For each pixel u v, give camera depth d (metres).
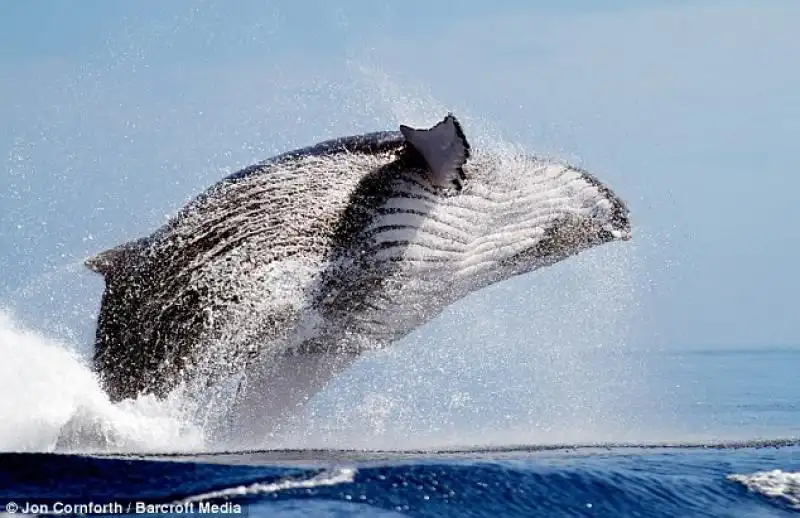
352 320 65.19
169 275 61.97
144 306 61.53
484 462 48.97
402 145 64.69
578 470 48.69
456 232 64.94
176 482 43.75
